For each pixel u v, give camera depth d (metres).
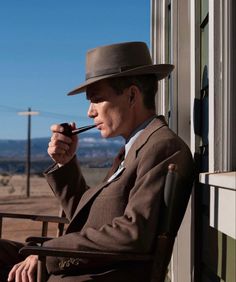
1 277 3.19
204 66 3.35
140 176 2.71
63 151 3.46
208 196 3.06
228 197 2.56
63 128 3.45
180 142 2.81
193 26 3.50
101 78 2.96
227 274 2.69
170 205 2.61
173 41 4.11
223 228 2.64
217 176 2.59
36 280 2.89
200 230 3.37
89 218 2.87
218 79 2.87
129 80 2.96
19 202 31.23
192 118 3.48
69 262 2.75
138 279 2.71
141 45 3.04
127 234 2.59
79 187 3.51
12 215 3.66
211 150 2.90
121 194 2.79
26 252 2.60
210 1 2.95
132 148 2.86
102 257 2.60
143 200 2.63
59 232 3.68
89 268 2.75
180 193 2.79
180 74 4.07
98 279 2.71
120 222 2.63
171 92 4.12
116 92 2.97
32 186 55.84
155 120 2.92
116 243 2.61
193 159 3.16
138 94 2.97
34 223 17.98
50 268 2.78
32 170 84.19
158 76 3.13
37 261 2.88
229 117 2.83
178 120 4.06
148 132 2.85
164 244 2.60
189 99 4.05
